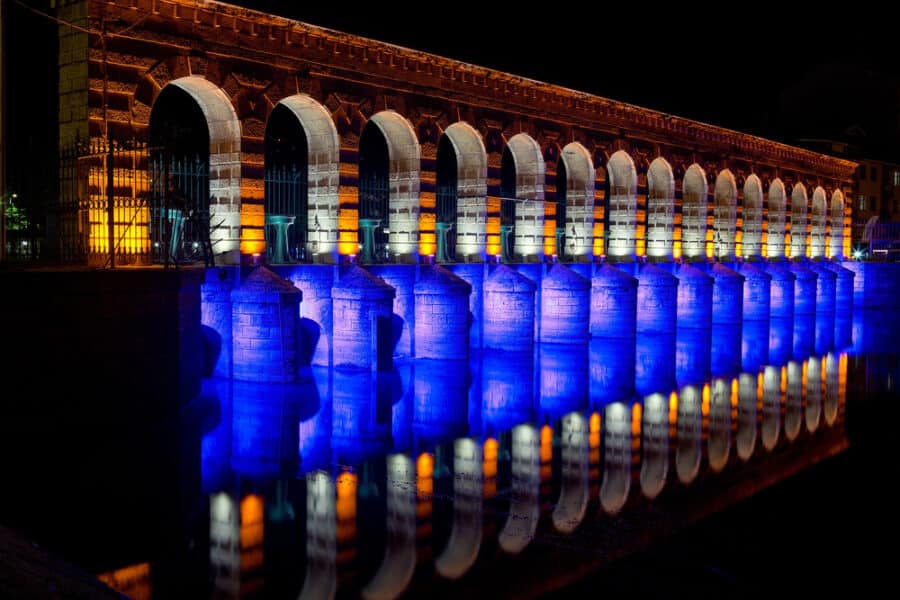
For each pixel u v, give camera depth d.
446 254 39.91
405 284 32.34
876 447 22.44
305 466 18.91
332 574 12.78
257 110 27.19
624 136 42.16
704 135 48.06
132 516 14.82
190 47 25.38
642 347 39.59
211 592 11.96
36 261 23.67
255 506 15.99
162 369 20.11
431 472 18.72
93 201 21.33
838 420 25.78
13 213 26.81
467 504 16.47
